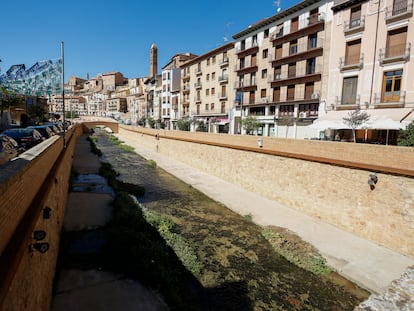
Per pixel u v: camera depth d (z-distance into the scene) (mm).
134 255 7973
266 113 34031
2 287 2250
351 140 22266
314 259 8773
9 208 3084
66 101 116000
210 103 45031
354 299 7316
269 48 33344
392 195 9430
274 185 15234
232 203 14719
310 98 27969
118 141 51188
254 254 9477
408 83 19359
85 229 9961
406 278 5086
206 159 23219
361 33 22234
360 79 22328
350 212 10914
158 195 16531
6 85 11328
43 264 5066
